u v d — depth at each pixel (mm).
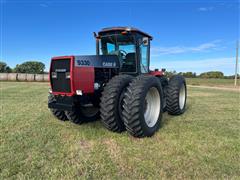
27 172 2611
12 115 5387
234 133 4090
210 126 4559
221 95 11328
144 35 5191
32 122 4727
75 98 3766
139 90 3701
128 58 4949
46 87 14938
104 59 4281
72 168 2703
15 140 3619
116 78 3988
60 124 4594
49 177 2510
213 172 2645
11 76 25828
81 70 3740
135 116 3645
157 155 3074
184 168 2729
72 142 3566
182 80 5840
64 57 3723
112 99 3771
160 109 4312
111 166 2762
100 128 4297
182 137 3820
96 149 3279
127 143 3520
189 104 7699
